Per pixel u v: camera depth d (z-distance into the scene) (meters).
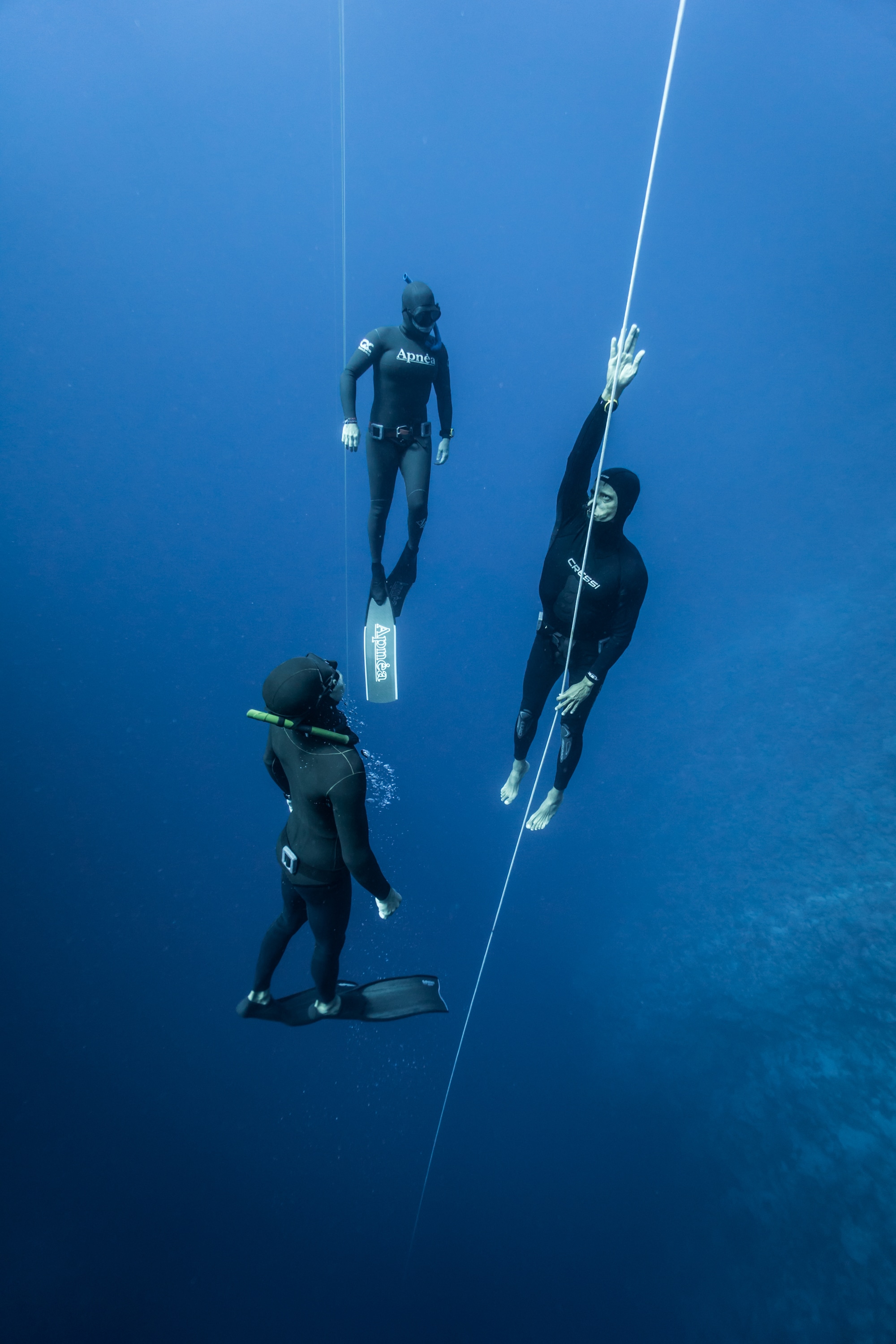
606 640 2.87
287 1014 2.96
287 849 2.35
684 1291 3.85
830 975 4.84
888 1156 3.95
